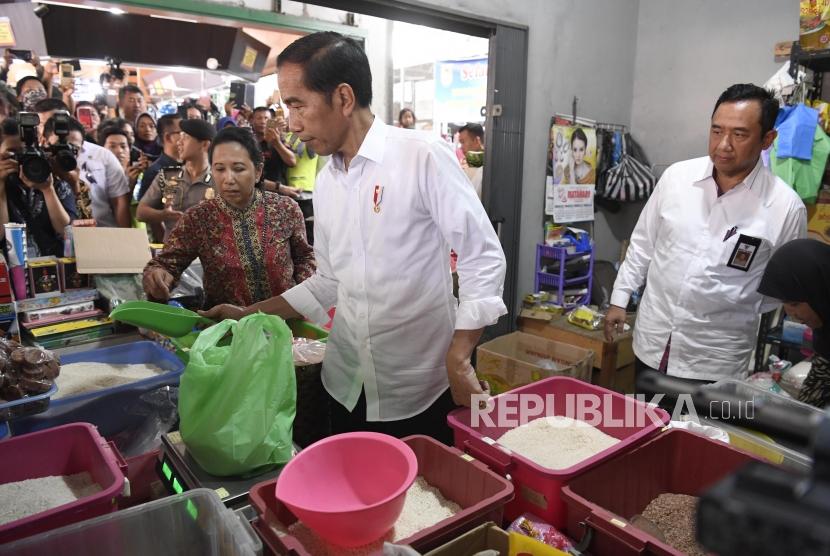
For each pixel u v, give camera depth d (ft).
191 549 3.04
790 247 4.50
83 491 3.34
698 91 11.68
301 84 3.85
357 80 3.96
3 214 6.59
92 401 4.23
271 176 12.36
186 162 9.16
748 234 5.79
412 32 16.65
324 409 5.40
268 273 6.26
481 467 3.37
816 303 4.37
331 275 5.13
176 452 3.81
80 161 9.50
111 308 6.00
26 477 3.46
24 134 6.48
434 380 4.76
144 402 4.46
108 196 10.10
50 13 11.75
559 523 3.34
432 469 3.67
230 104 13.52
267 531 2.92
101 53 12.51
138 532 2.91
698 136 11.81
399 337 4.56
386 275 4.39
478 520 3.02
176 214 8.95
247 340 3.55
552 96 11.02
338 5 8.16
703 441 3.78
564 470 3.30
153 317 4.81
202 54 13.12
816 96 9.37
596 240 12.87
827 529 0.87
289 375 3.71
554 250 11.22
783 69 9.45
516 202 10.75
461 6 9.28
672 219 6.30
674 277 6.28
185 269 6.53
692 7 11.53
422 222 4.32
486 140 10.23
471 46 17.03
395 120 16.02
